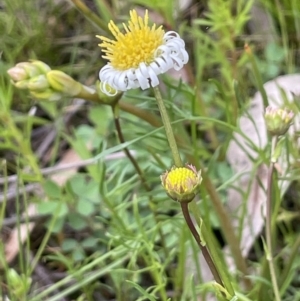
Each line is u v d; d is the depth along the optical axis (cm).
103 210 24
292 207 24
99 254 22
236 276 20
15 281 19
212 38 30
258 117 24
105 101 16
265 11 29
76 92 16
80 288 22
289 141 19
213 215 22
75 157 27
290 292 21
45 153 28
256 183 23
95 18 18
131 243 20
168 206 20
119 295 21
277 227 23
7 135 24
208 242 13
